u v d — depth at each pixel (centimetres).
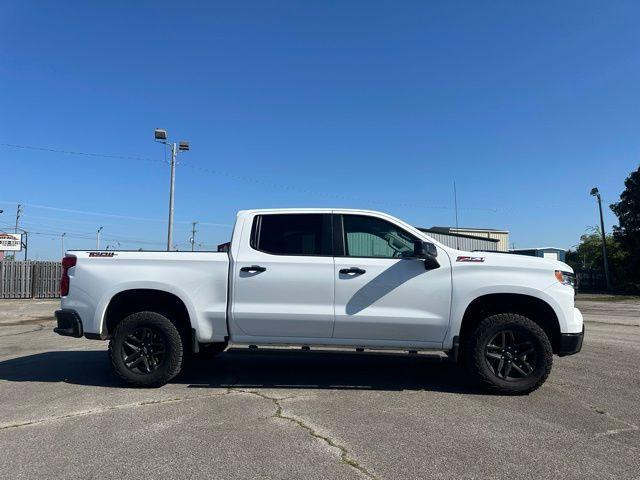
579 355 852
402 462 395
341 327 598
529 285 583
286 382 645
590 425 480
